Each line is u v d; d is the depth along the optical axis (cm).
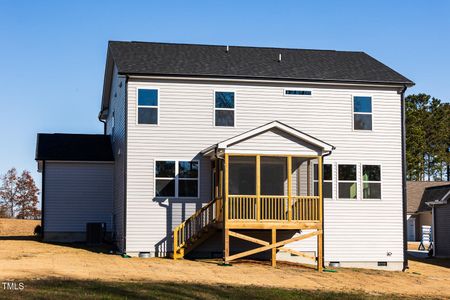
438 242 3566
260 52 3058
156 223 2603
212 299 1662
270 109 2728
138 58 2778
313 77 2750
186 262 2448
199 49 3014
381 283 2289
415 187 5353
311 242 2712
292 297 1781
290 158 2448
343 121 2783
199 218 2602
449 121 7975
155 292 1683
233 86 2711
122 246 2611
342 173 2762
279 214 2489
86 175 3216
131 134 2617
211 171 2656
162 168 2630
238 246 2664
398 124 2834
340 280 2270
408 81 2825
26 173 5753
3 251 2538
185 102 2667
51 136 3450
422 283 2367
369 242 2755
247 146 2420
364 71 2898
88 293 1591
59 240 3166
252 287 1916
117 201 2977
